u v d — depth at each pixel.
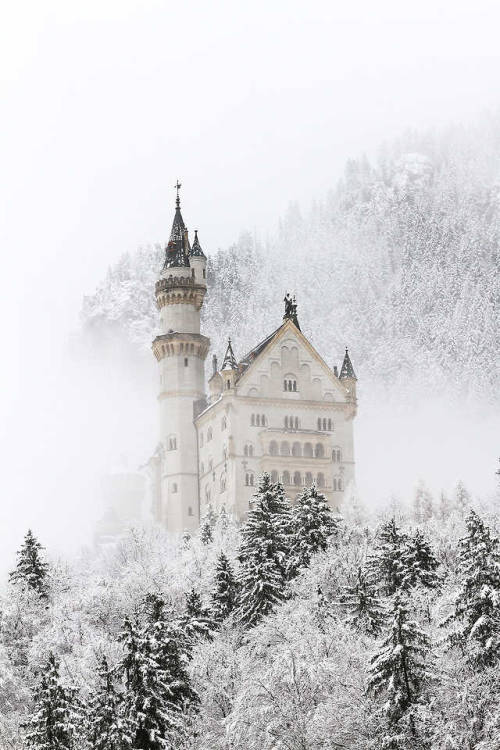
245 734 81.00
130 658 76.06
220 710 87.62
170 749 73.25
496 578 78.31
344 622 92.69
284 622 92.56
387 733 75.81
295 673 82.19
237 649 96.62
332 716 78.12
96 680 87.75
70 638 101.19
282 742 79.62
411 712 74.81
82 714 76.12
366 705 78.25
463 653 77.62
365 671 79.94
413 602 91.38
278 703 81.44
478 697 74.62
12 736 85.00
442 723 74.44
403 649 76.31
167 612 87.25
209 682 88.19
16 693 90.56
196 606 104.00
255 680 83.06
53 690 75.38
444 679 75.94
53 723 74.38
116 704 76.06
